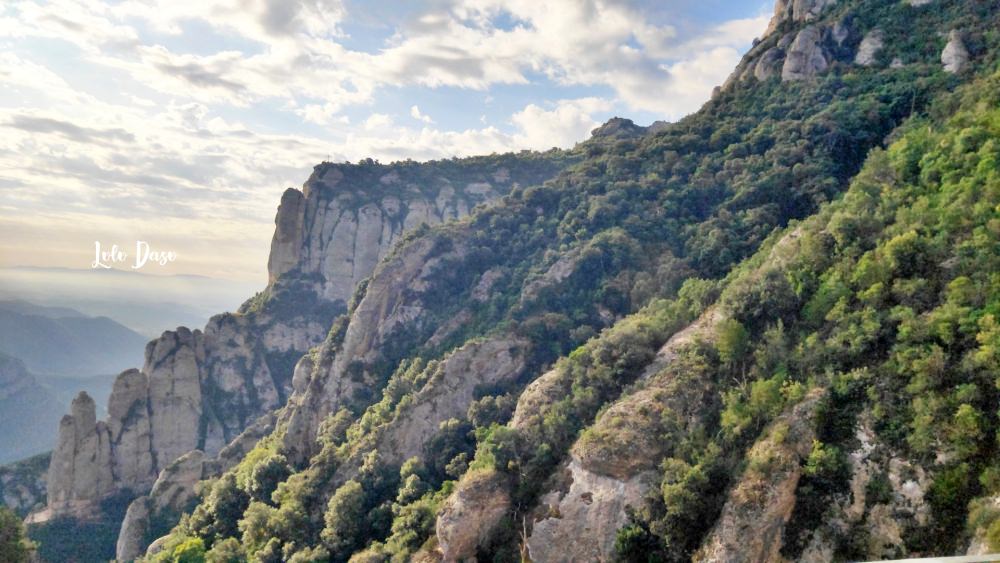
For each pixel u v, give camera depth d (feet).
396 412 275.59
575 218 346.33
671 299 256.52
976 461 128.88
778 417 156.76
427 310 351.25
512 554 181.78
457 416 271.90
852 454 143.74
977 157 188.34
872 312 163.32
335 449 288.71
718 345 188.65
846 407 150.82
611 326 275.18
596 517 169.48
